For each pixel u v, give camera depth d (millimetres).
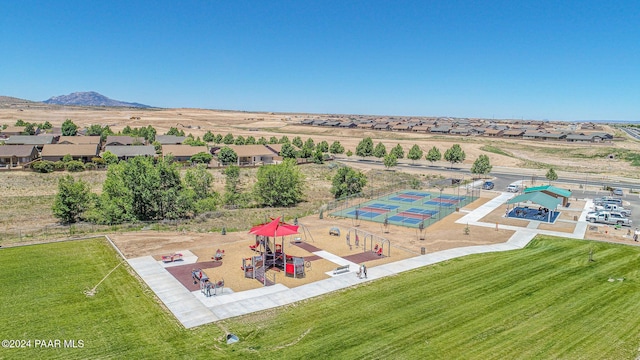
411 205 54562
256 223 43906
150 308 22625
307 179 77125
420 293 25078
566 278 27734
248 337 19766
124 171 46031
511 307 23141
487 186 69375
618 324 21234
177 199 46188
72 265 28984
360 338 19656
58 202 44156
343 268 28656
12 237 36062
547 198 46844
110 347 18656
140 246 33719
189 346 18891
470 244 36219
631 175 87688
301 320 21531
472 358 18016
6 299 23297
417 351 18531
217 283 25047
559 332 20375
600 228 42500
